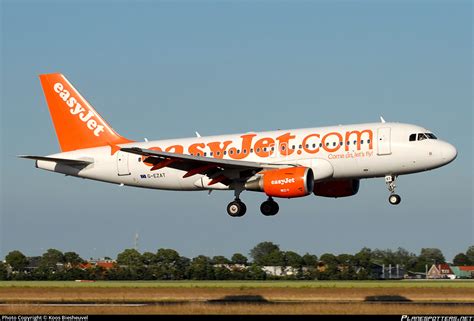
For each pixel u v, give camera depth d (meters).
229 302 117.06
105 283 169.00
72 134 169.88
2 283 169.62
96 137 168.62
